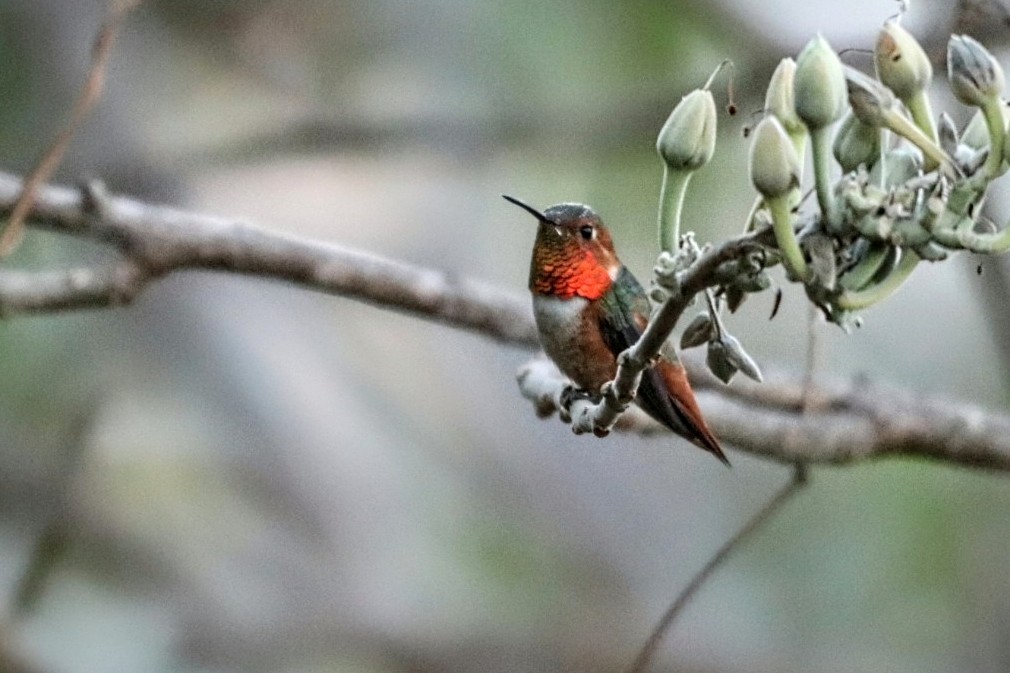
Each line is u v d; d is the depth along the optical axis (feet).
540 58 36.86
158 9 38.32
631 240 36.04
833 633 40.29
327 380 41.88
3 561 34.06
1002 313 28.86
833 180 11.93
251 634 39.11
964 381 38.01
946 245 11.89
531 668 41.60
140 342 37.76
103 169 36.22
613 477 44.37
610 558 43.16
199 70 38.70
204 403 39.29
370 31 38.68
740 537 22.70
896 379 37.93
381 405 42.88
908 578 40.04
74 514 35.78
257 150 37.58
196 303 39.32
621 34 36.17
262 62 39.09
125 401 37.52
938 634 39.78
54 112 36.06
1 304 20.88
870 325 38.47
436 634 40.88
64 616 33.50
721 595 41.88
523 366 20.31
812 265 11.87
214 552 39.50
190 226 21.44
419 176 39.58
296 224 39.29
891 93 12.01
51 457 35.42
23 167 35.50
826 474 40.81
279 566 40.47
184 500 39.19
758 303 37.45
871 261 12.06
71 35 36.52
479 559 42.70
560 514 43.78
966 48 11.82
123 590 36.24
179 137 37.76
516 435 44.24
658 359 16.63
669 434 21.62
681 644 41.16
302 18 38.83
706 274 12.50
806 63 11.76
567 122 36.14
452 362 44.19
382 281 22.09
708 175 32.35
